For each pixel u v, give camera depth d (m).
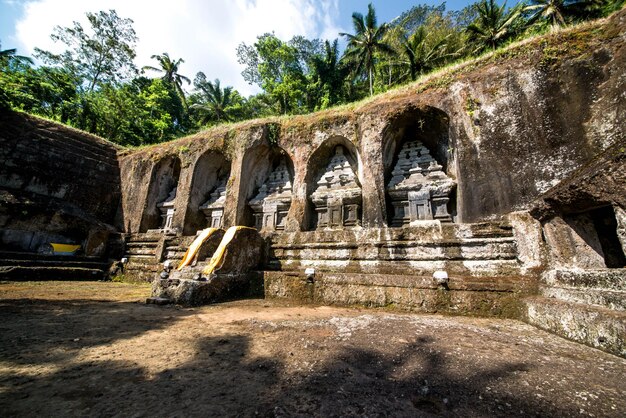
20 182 12.55
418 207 9.62
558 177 6.39
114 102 24.53
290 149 12.27
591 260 4.41
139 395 1.91
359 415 1.72
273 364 2.52
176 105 32.47
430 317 4.64
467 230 6.34
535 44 7.61
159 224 14.77
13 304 5.09
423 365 2.52
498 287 4.89
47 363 2.44
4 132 12.59
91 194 14.48
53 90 21.73
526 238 5.57
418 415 1.73
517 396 1.98
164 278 6.47
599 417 1.72
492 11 22.16
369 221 9.53
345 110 11.77
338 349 2.93
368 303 5.61
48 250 11.63
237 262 6.88
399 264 6.79
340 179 11.41
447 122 9.30
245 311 5.04
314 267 7.59
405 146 11.09
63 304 5.35
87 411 1.69
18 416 1.60
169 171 15.55
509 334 3.61
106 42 25.44
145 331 3.58
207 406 1.78
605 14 18.91
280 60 31.59
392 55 25.44
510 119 7.40
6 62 21.22
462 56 23.39
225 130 13.80
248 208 12.95
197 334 3.47
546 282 4.71
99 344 3.02
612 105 6.01
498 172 7.24
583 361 2.66
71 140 14.76
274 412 1.73
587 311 3.24
